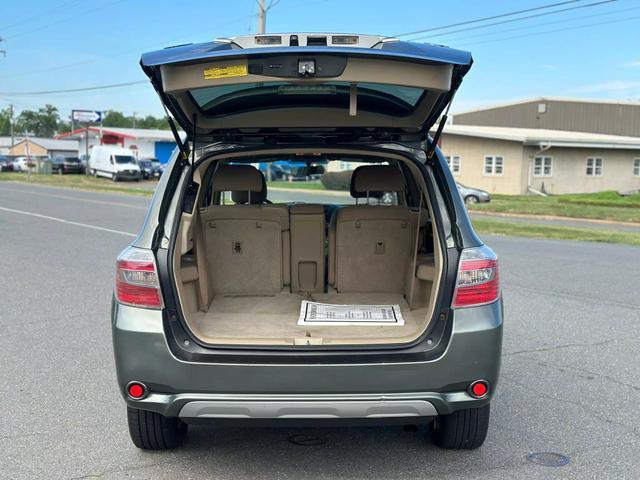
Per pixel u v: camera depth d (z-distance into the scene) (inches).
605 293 356.2
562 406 196.7
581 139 1523.1
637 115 2160.4
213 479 150.9
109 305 321.7
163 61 127.1
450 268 140.8
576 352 250.5
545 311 314.7
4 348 250.1
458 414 156.9
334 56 126.1
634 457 162.7
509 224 785.6
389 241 191.6
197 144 158.2
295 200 278.1
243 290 190.7
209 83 129.7
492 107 2272.4
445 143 1567.4
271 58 126.6
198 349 136.0
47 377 218.7
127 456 162.4
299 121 155.4
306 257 193.8
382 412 135.3
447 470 155.4
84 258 461.1
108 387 210.1
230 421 137.2
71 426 179.9
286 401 134.1
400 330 154.9
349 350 135.5
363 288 194.1
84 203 999.0
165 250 141.3
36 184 1598.2
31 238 568.4
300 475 152.9
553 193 1515.7
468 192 1205.7
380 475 152.9
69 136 3243.1
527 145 1461.6
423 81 129.3
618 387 213.0
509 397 204.1
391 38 131.8
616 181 1619.1
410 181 201.8
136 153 2448.3
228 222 187.2
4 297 337.7
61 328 279.0
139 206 947.3
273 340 139.2
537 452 165.5
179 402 135.8
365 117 154.6
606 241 618.8
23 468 155.6
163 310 138.3
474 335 137.5
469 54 128.1
